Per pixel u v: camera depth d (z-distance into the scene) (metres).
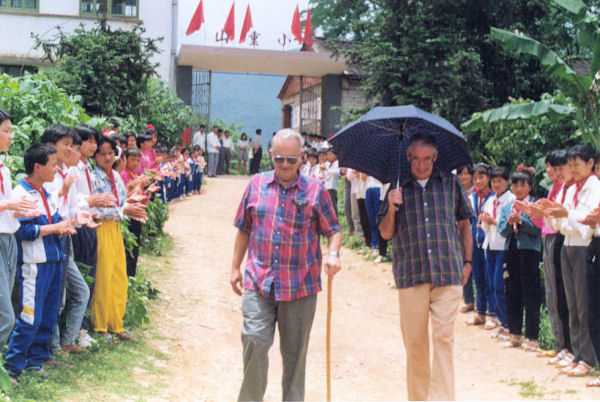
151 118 18.48
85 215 5.59
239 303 9.05
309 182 4.66
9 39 21.77
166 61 23.47
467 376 6.59
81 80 16.69
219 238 13.52
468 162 5.13
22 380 5.01
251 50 23.75
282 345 4.67
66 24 22.08
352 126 5.04
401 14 16.56
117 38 17.39
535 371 6.53
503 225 7.50
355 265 11.87
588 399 5.57
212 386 6.05
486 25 17.09
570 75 9.37
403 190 5.04
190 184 19.55
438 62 16.30
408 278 4.97
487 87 16.92
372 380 6.62
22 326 5.04
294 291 4.52
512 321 7.50
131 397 5.23
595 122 9.44
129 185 6.91
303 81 28.77
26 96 7.34
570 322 6.40
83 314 5.87
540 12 16.95
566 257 6.36
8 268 4.82
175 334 7.40
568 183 6.60
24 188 5.20
